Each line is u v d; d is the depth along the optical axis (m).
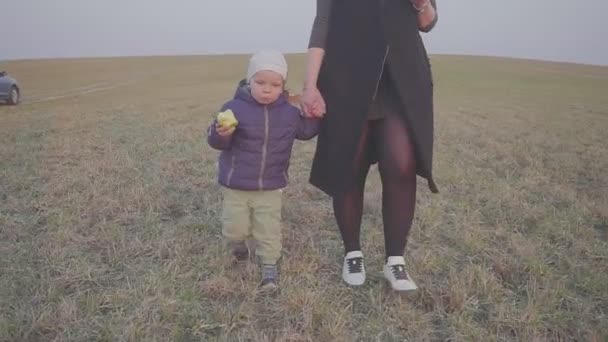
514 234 4.11
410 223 2.98
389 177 2.86
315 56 2.87
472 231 4.11
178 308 2.78
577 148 9.08
